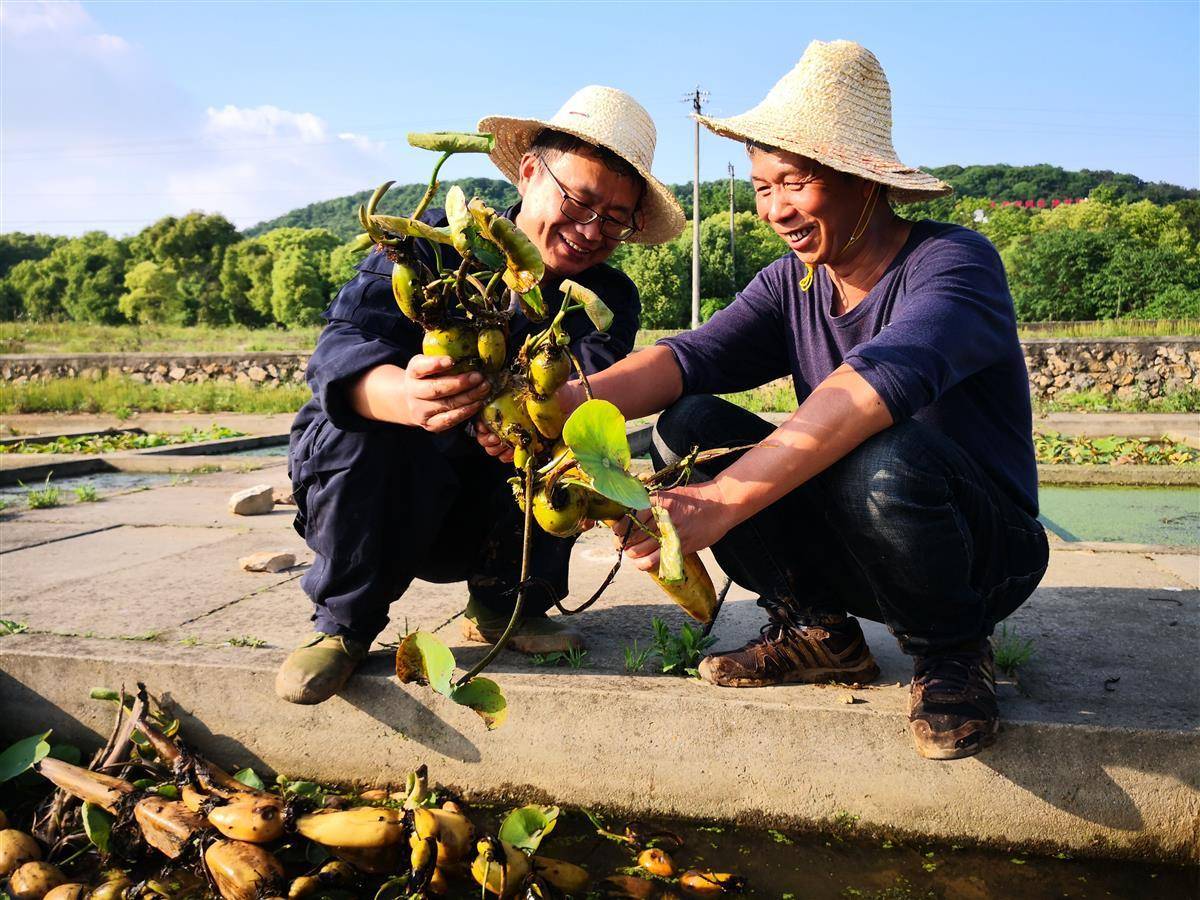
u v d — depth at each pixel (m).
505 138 2.44
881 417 1.75
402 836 1.88
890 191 2.13
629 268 47.12
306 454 2.22
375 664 2.38
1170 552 3.75
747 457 1.76
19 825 2.20
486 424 1.65
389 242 1.51
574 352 2.46
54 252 75.94
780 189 2.07
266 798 1.97
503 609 2.50
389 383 1.92
